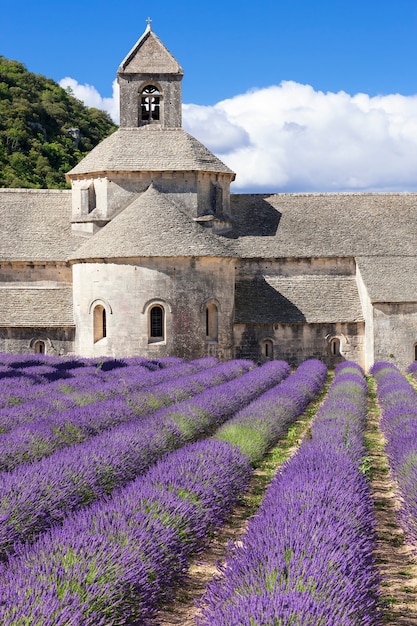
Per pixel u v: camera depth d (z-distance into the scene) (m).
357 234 45.94
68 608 7.19
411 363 40.28
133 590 8.27
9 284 42.78
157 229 38.91
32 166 89.62
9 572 7.96
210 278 39.03
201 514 11.23
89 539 8.79
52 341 40.69
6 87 106.00
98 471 13.23
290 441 20.97
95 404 20.80
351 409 21.22
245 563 8.39
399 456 15.20
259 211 47.19
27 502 10.86
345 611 7.20
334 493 11.20
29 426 16.83
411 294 40.88
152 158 43.19
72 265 40.78
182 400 23.38
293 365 41.75
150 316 38.28
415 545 11.51
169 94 45.00
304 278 44.31
